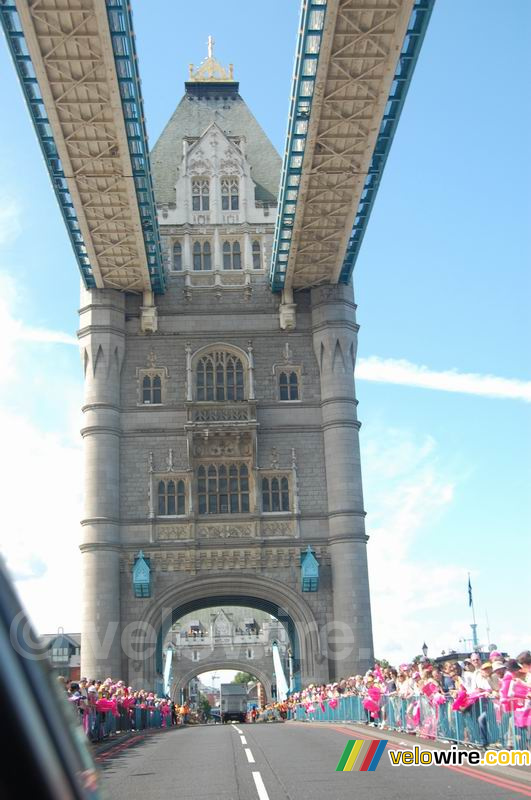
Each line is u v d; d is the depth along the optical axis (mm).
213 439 64438
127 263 63031
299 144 52438
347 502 62969
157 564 62312
